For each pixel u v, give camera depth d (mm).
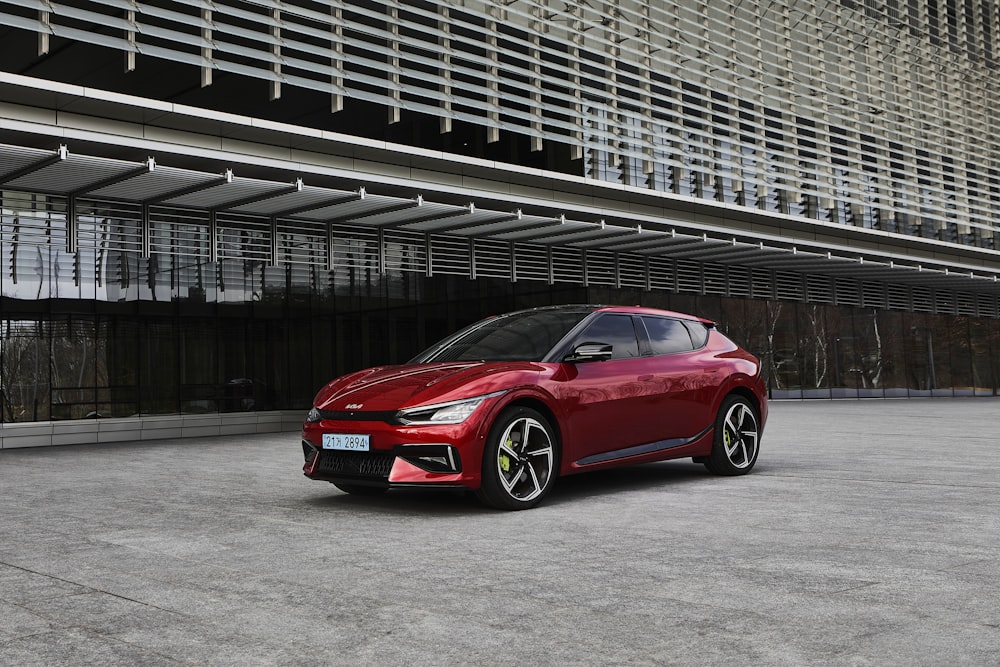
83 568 4082
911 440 10453
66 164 9680
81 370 13578
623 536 4664
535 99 16062
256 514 5645
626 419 6359
